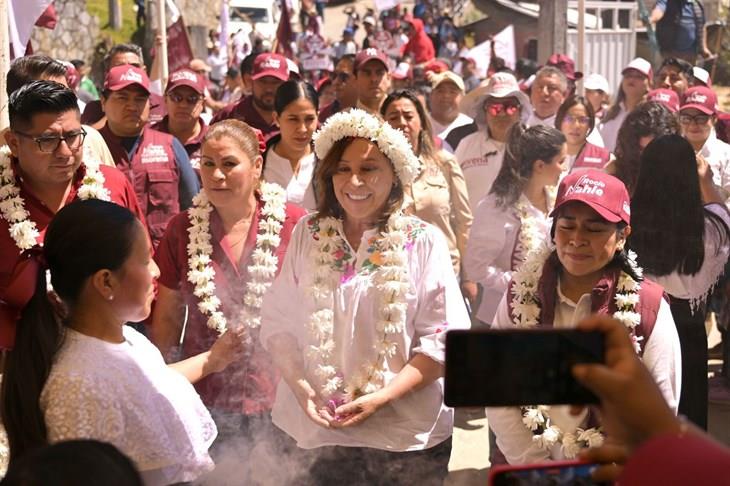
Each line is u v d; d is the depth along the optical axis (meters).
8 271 3.97
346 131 3.58
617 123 9.21
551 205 5.46
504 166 5.48
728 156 7.47
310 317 3.56
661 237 4.57
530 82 10.17
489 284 5.48
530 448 3.43
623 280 3.39
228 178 4.15
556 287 3.51
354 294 3.55
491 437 3.97
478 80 15.20
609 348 1.50
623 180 5.95
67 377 2.55
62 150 3.92
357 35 23.83
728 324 6.07
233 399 4.11
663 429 1.33
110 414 2.56
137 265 2.69
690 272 4.60
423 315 3.59
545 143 5.40
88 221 2.63
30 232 3.96
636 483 1.23
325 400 3.57
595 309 3.39
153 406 2.68
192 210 4.28
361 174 3.56
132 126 5.78
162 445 2.67
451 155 6.33
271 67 7.08
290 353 3.67
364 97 7.52
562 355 1.61
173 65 12.15
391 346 3.52
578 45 10.39
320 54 17.42
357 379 3.54
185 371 3.51
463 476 5.23
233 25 21.02
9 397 2.62
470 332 1.64
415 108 5.89
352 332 3.55
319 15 22.69
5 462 3.37
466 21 22.88
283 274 3.79
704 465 1.20
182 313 4.34
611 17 16.88
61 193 4.12
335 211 3.72
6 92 5.52
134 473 1.75
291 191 5.70
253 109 7.24
